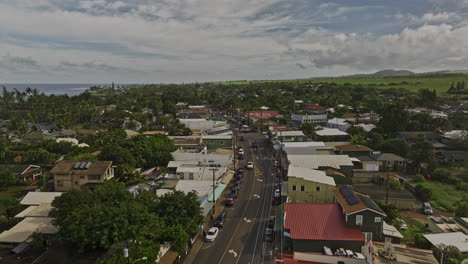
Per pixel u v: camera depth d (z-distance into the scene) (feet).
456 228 157.89
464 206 172.35
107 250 120.88
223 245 142.51
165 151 265.54
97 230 115.85
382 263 97.55
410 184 228.22
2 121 527.40
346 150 274.36
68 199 142.61
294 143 287.28
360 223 128.98
